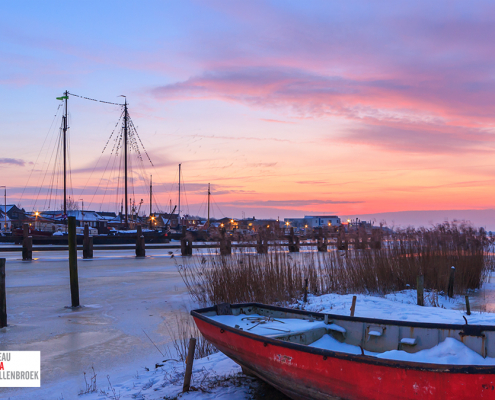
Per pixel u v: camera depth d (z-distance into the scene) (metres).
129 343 9.55
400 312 11.43
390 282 15.72
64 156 65.38
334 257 17.28
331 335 6.61
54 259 29.61
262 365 5.72
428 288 15.63
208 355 8.48
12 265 25.58
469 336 5.59
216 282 13.73
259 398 6.09
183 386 6.48
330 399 5.02
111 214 100.88
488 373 4.03
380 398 4.54
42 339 9.91
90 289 16.92
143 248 30.62
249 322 7.07
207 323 6.66
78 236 48.41
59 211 84.88
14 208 92.56
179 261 27.38
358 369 4.63
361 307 12.14
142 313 12.62
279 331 6.38
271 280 13.70
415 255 16.75
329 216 139.50
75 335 10.23
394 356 5.48
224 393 6.28
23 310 13.05
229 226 98.19
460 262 16.33
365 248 18.05
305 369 5.08
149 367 8.03
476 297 14.86
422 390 4.29
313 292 14.87
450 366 4.15
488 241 20.28
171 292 16.17
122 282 18.70
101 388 6.88
